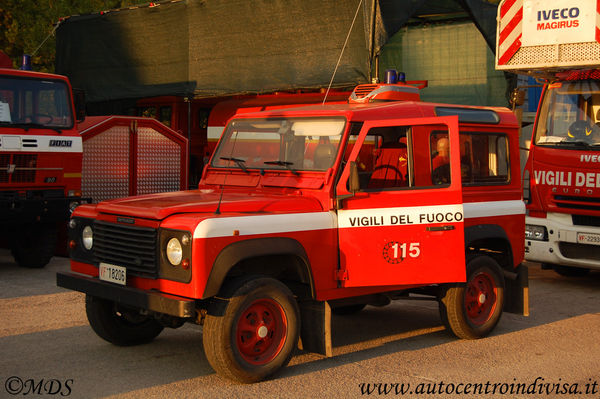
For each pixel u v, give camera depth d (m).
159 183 13.91
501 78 17.28
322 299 5.89
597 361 6.25
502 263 7.45
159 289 5.37
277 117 6.50
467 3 13.55
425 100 18.25
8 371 5.75
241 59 14.80
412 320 7.90
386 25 12.42
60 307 8.16
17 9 21.06
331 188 5.88
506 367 6.04
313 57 13.58
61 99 10.87
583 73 9.88
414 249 6.07
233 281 5.43
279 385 5.46
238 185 6.55
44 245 10.95
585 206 9.67
